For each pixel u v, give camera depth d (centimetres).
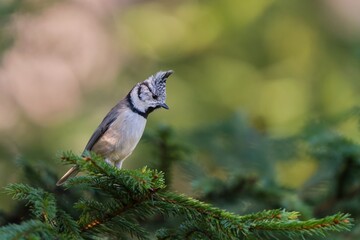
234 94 1628
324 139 878
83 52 1847
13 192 511
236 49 1695
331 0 1712
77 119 1498
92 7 1947
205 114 1581
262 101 1617
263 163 1023
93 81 1783
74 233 495
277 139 1072
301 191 900
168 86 1619
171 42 1753
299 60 1670
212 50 1712
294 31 1686
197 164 865
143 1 1947
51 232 473
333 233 761
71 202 686
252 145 1069
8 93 1756
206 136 1098
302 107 1593
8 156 1191
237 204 832
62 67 1808
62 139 1415
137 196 508
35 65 1756
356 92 1568
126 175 491
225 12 1723
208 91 1631
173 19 1788
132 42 1798
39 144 1390
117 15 1928
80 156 496
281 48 1683
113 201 520
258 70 1670
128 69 1742
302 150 1042
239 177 835
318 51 1667
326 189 891
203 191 812
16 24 1276
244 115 1146
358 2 1719
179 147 794
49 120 1507
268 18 1694
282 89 1623
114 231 527
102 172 497
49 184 721
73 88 1823
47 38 1623
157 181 493
